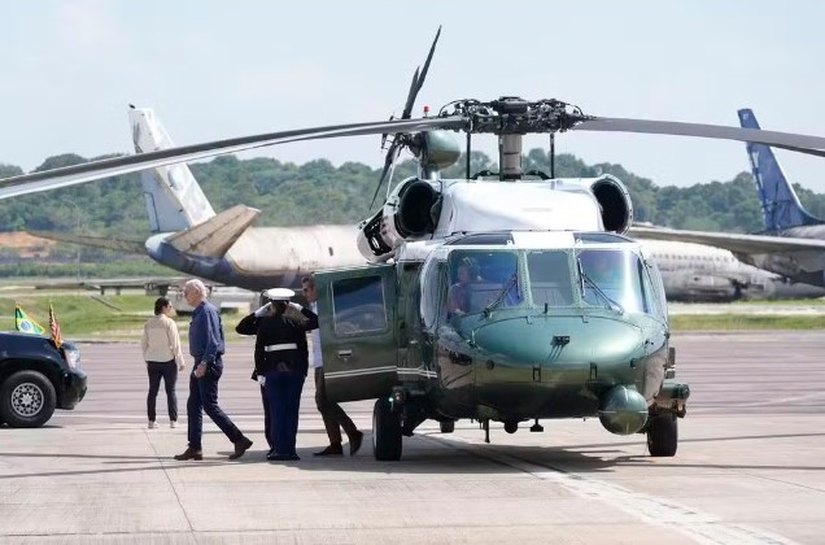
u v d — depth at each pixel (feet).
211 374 94.89
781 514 67.36
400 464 92.73
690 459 93.81
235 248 412.57
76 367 127.13
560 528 63.98
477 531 63.46
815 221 459.32
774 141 89.20
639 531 62.85
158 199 422.41
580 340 85.51
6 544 60.85
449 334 88.07
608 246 91.45
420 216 98.99
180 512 69.62
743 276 481.46
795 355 255.70
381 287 97.50
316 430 123.65
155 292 454.81
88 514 68.95
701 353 262.06
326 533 63.36
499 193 95.55
